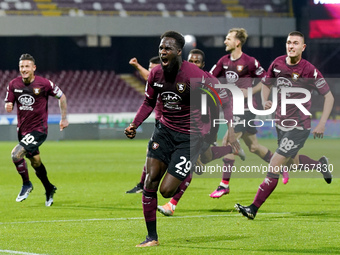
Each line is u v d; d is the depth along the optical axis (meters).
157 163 11.55
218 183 24.69
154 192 11.55
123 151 45.47
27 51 71.62
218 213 16.08
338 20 68.31
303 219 14.81
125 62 75.12
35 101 17.69
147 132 63.94
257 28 68.94
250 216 14.06
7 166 33.62
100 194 21.00
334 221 14.48
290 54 15.29
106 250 11.17
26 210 17.00
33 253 10.91
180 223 14.34
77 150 46.69
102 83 72.62
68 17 65.50
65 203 18.58
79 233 13.09
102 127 63.31
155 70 11.61
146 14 70.69
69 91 70.75
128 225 14.16
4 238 12.52
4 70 71.19
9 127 60.25
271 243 11.77
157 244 11.59
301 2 70.62
